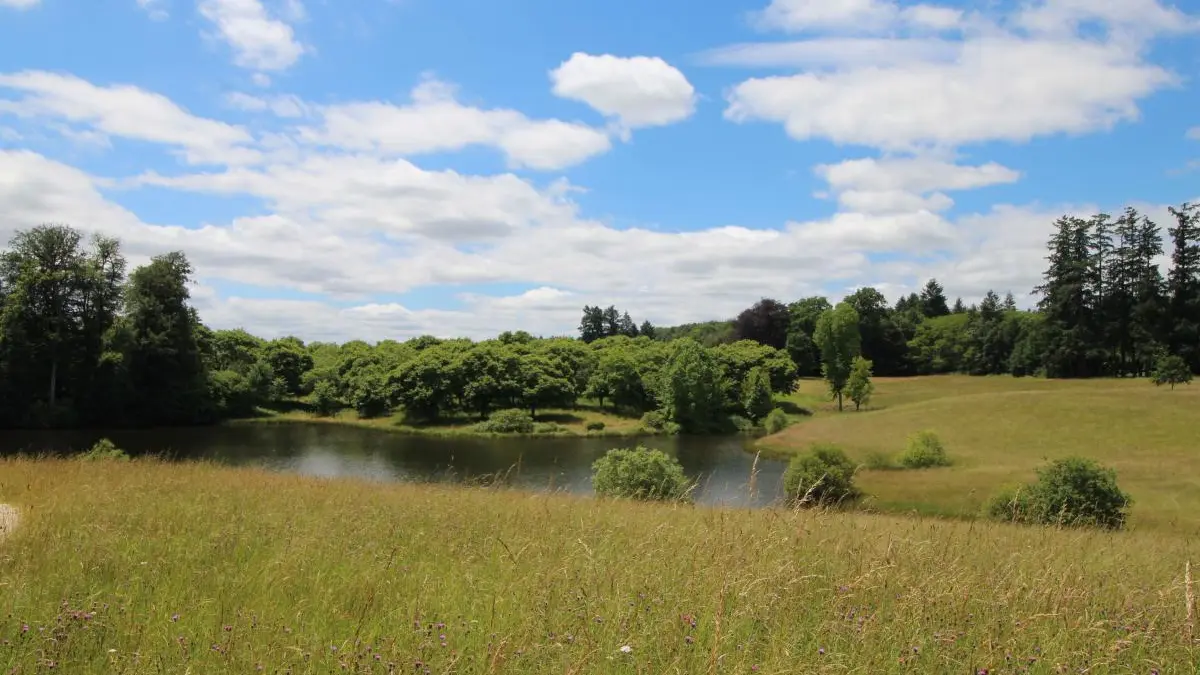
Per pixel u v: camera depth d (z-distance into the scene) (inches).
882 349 4687.5
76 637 167.3
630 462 861.8
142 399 2453.2
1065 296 3668.8
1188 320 3410.4
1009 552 303.1
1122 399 2165.4
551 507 442.9
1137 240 3595.0
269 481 563.5
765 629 185.2
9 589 207.2
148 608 201.8
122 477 527.2
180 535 302.5
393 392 3031.5
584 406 3563.0
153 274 2527.1
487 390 3073.3
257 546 287.7
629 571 233.9
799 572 236.1
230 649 161.0
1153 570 296.5
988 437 1919.3
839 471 1020.5
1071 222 3769.7
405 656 158.6
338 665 156.9
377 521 351.9
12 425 2239.2
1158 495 1067.9
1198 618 197.6
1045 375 3782.0
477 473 1665.8
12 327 2191.2
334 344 4313.5
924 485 1242.0
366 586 222.7
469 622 190.2
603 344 4980.3
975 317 4773.6
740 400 3255.4
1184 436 1718.8
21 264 2261.3
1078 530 438.3
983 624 193.5
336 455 2046.0
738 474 1694.1
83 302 2370.8
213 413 2874.0
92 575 233.5
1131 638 179.0
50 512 336.8
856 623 186.7
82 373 2336.4
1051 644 179.3
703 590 211.2
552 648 162.1
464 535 321.4
